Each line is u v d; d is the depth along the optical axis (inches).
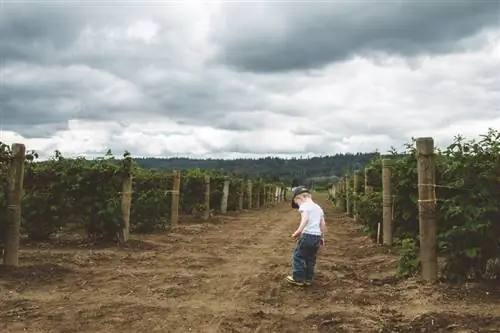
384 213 517.7
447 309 285.4
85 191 554.3
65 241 562.9
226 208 1170.6
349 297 324.5
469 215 315.9
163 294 336.8
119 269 418.9
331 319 280.8
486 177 310.7
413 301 308.2
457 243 325.4
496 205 310.5
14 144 390.6
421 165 338.6
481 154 319.0
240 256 500.1
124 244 548.1
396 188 450.9
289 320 281.3
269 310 300.7
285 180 3604.8
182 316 287.3
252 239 653.9
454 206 323.9
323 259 481.4
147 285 362.0
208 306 308.2
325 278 382.6
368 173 641.6
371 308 301.4
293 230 796.6
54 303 310.8
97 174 551.2
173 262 454.6
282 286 355.9
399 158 489.7
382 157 543.2
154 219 690.8
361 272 415.5
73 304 309.1
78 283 365.1
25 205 549.6
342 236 695.7
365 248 536.4
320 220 362.0
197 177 946.7
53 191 555.8
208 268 430.6
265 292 340.5
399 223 474.3
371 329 264.4
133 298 324.8
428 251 338.0
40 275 380.8
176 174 759.7
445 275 340.5
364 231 609.0
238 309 301.7
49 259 442.6
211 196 1118.4
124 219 553.9
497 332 254.1
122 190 556.1
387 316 284.5
